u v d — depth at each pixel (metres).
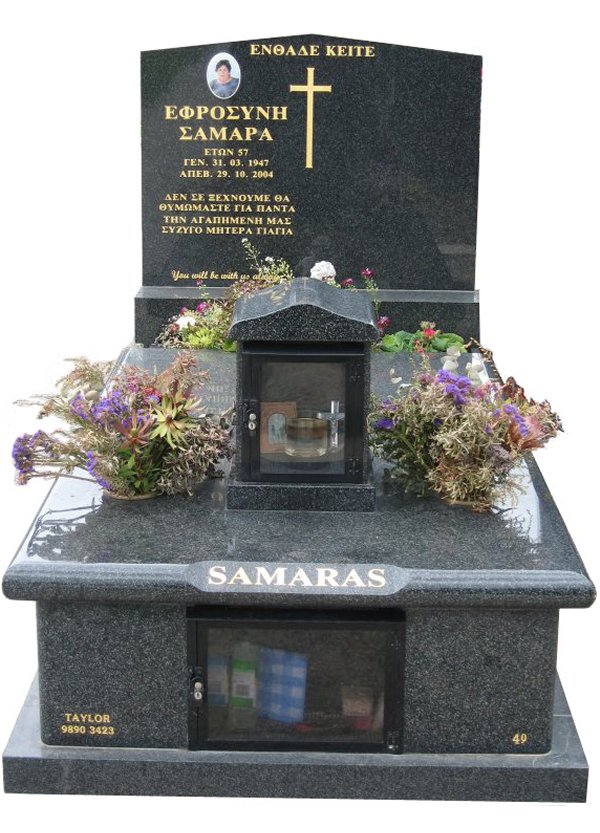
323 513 2.94
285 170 4.08
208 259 4.14
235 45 4.00
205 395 3.55
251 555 2.76
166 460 2.96
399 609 2.73
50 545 2.79
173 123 4.05
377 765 2.74
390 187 4.09
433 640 2.73
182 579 2.69
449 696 2.75
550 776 2.74
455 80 4.02
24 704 2.93
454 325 4.09
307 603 2.69
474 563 2.73
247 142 4.06
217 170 4.08
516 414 2.97
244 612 2.73
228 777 2.75
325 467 2.95
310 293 2.92
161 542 2.81
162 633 2.74
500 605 2.69
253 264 4.14
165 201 4.11
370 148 4.06
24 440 3.00
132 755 2.76
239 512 2.94
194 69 4.02
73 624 2.74
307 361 2.89
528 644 2.73
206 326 3.99
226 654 2.76
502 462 2.91
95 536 2.83
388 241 4.12
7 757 2.75
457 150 4.06
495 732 2.77
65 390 3.09
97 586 2.69
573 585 2.68
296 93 4.03
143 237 4.14
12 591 2.70
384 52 4.00
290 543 2.81
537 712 2.76
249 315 2.88
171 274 4.14
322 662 2.76
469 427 2.88
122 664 2.75
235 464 2.98
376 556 2.76
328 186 4.09
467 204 4.10
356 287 4.14
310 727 2.78
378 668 2.76
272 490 2.94
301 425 2.93
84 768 2.75
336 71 4.02
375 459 3.18
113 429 2.92
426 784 2.75
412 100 4.03
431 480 2.96
